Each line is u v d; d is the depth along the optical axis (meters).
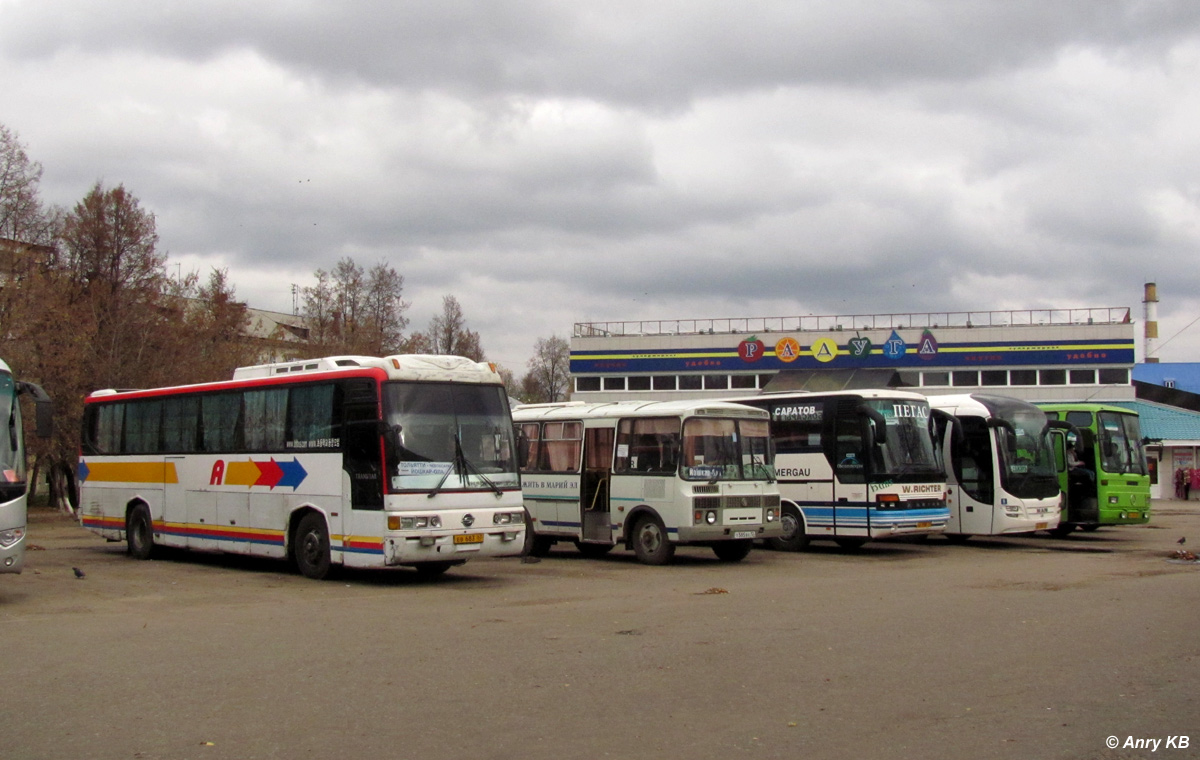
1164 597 14.36
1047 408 28.75
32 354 36.28
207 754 6.70
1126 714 7.59
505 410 17.73
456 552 16.48
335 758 6.59
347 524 16.94
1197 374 71.62
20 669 9.54
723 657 9.93
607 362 59.03
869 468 22.23
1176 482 54.88
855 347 55.38
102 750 6.80
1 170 38.25
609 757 6.57
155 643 10.97
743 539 20.47
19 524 14.08
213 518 20.17
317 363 18.31
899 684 8.69
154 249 44.16
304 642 11.00
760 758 6.53
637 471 20.70
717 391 57.53
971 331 54.00
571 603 14.41
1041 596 14.66
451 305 80.75
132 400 23.06
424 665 9.63
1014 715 7.60
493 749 6.77
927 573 18.59
